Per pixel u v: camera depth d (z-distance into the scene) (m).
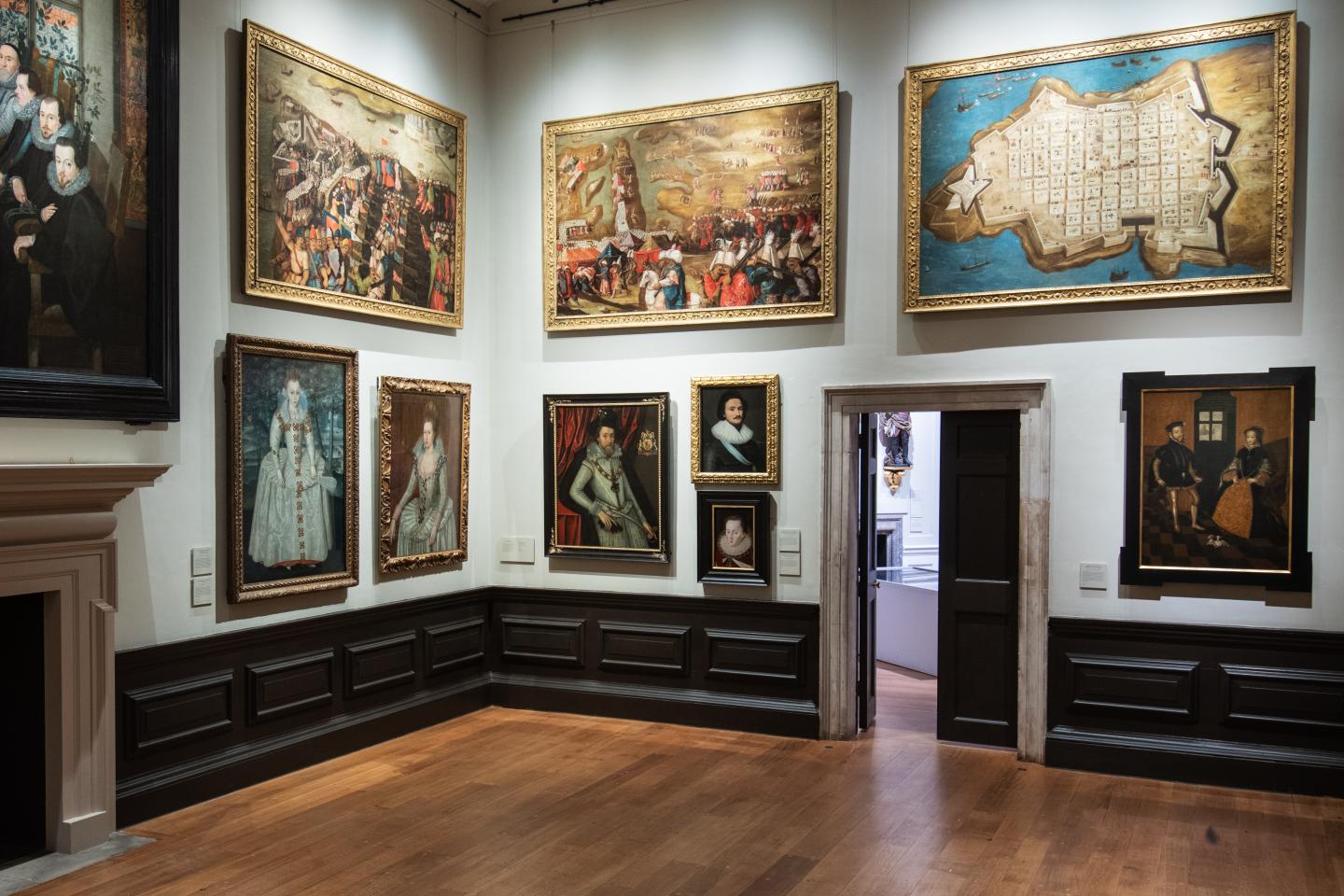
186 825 7.24
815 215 9.64
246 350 8.01
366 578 9.38
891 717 10.55
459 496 10.50
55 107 6.65
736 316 9.93
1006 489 9.27
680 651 10.16
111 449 7.07
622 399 10.30
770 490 9.90
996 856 6.72
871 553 10.07
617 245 10.41
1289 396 8.16
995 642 9.34
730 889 6.18
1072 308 8.83
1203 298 8.41
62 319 6.68
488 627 10.99
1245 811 7.65
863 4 9.51
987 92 9.03
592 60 10.56
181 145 7.63
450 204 10.38
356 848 6.81
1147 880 6.34
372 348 9.47
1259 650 8.27
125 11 7.09
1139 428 8.58
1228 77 8.28
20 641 6.82
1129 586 8.66
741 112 9.89
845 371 9.61
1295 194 8.17
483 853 6.73
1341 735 8.00
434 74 10.27
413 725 9.83
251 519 8.11
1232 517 8.33
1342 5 8.01
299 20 8.66
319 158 8.76
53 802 6.73
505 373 10.96
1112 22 8.67
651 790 8.05
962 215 9.12
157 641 7.46
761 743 9.48
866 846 6.89
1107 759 8.62
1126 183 8.61
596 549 10.47
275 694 8.38
